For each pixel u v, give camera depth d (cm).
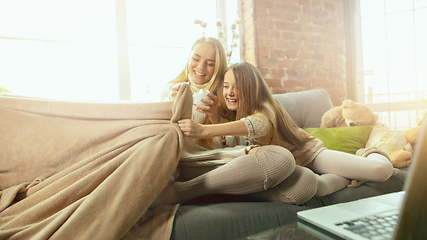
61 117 82
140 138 79
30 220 67
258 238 58
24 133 80
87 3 233
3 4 209
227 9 276
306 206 92
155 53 259
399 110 277
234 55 267
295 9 262
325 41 276
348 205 71
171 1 265
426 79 270
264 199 96
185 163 110
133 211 65
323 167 125
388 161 115
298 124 192
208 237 72
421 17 270
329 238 56
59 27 225
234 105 131
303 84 263
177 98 86
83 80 232
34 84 218
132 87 251
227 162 100
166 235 69
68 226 61
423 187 27
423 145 27
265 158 86
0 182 79
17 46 213
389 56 283
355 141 158
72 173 74
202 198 102
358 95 291
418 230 28
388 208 66
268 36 249
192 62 152
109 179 69
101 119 83
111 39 240
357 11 292
